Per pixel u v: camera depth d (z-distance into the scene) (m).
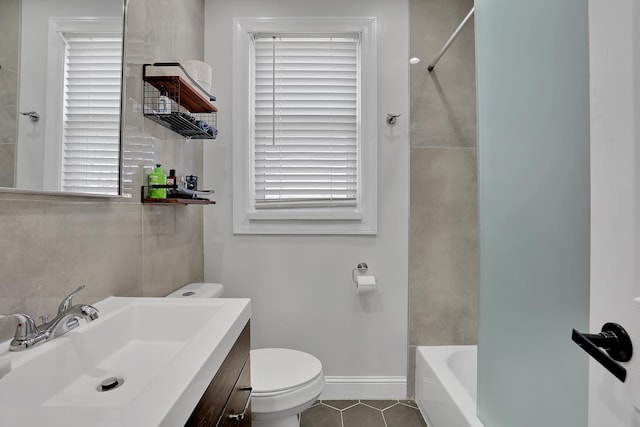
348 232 1.94
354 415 1.82
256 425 1.37
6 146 0.73
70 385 0.78
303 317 1.96
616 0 0.49
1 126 0.72
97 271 1.05
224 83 1.94
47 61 0.83
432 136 1.95
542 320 0.82
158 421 0.48
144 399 0.54
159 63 1.27
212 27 1.94
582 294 0.69
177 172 1.61
